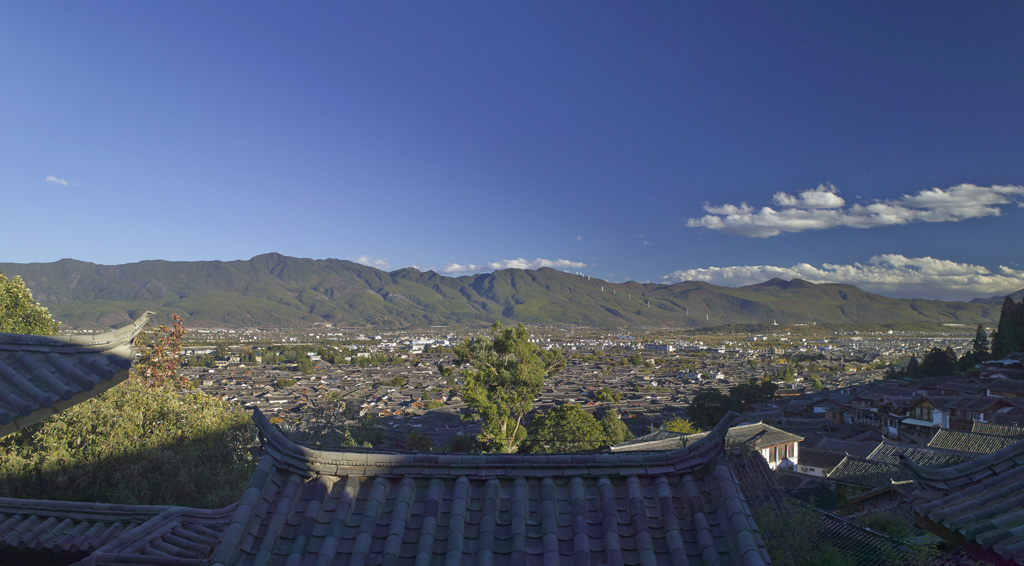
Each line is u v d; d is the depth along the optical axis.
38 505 11.48
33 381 7.58
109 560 8.62
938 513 7.33
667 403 90.88
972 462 8.15
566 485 6.65
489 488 6.52
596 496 6.45
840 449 41.44
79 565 8.54
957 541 7.10
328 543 5.86
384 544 5.95
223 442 20.84
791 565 13.93
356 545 5.86
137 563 8.55
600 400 96.38
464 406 85.69
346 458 6.67
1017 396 52.78
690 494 6.31
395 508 6.29
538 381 34.56
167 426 20.02
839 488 33.03
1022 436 36.09
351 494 6.43
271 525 5.99
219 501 18.56
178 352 33.06
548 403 94.88
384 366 164.50
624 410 82.44
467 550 5.91
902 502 28.05
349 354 197.62
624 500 6.39
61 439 17.31
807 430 61.03
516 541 5.92
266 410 80.81
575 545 5.88
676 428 49.19
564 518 6.24
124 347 8.77
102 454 17.62
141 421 19.27
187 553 10.04
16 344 7.82
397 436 52.84
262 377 131.75
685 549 5.83
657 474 6.61
